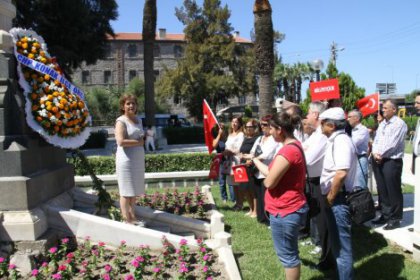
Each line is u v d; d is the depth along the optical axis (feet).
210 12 156.04
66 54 78.79
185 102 163.32
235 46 159.22
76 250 16.69
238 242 19.77
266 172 13.23
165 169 38.24
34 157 17.62
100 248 16.08
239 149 25.32
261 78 39.83
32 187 16.48
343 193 13.64
